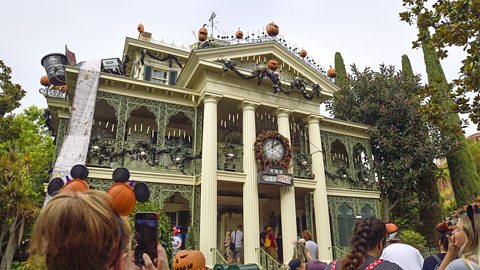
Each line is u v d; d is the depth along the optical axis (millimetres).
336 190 17062
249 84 15086
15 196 12289
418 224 20562
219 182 13719
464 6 7195
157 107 14008
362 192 17891
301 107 16203
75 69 12766
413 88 22266
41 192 16875
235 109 16297
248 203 13336
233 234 13711
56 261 1086
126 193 2406
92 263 1104
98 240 1116
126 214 2408
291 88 15344
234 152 14422
